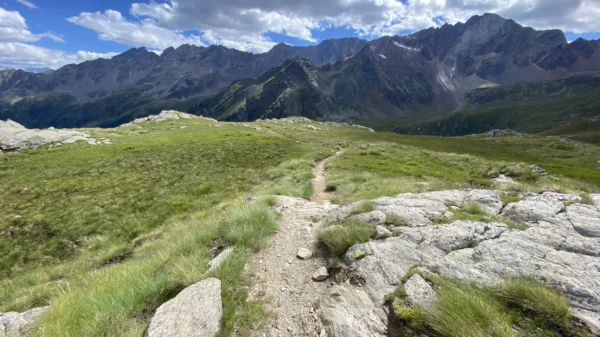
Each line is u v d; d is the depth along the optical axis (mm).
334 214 11914
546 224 8844
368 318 5816
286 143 66750
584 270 6129
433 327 5078
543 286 5660
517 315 5059
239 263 7871
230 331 5715
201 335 5395
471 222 9336
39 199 29891
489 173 33594
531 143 110875
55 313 7250
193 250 9141
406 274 6824
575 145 99750
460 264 6961
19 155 53250
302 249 9195
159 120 124625
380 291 6578
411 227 9492
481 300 5285
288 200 16016
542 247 7223
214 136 82062
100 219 23953
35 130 70688
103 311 6488
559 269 6234
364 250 8164
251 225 10125
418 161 40625
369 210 11477
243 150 54500
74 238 21219
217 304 6094
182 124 114312
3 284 16328
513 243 7562
